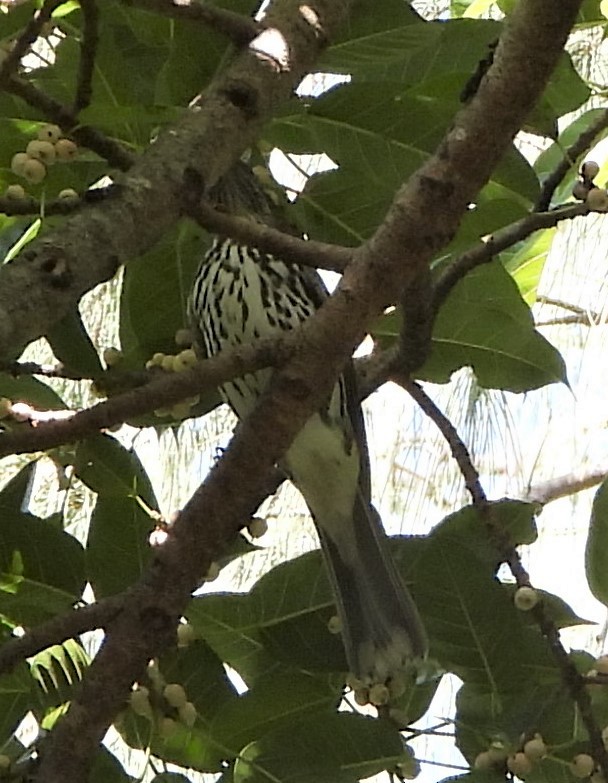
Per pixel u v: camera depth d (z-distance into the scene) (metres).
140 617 4.23
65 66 4.57
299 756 4.48
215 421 7.38
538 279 6.24
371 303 4.17
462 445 5.14
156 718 4.45
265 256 5.97
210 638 4.87
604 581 4.74
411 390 5.32
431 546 4.64
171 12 4.40
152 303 5.57
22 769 4.13
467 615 4.59
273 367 4.20
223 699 4.75
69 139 4.18
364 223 5.12
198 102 4.35
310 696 4.76
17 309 3.56
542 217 4.71
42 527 4.74
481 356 5.64
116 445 4.93
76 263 3.72
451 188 4.10
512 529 4.99
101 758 4.54
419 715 4.87
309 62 4.57
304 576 4.91
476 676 4.58
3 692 4.59
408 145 4.77
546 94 5.02
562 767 4.41
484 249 4.82
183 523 4.31
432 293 4.84
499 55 4.03
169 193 4.05
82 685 4.20
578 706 4.32
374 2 4.64
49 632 4.13
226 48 4.63
